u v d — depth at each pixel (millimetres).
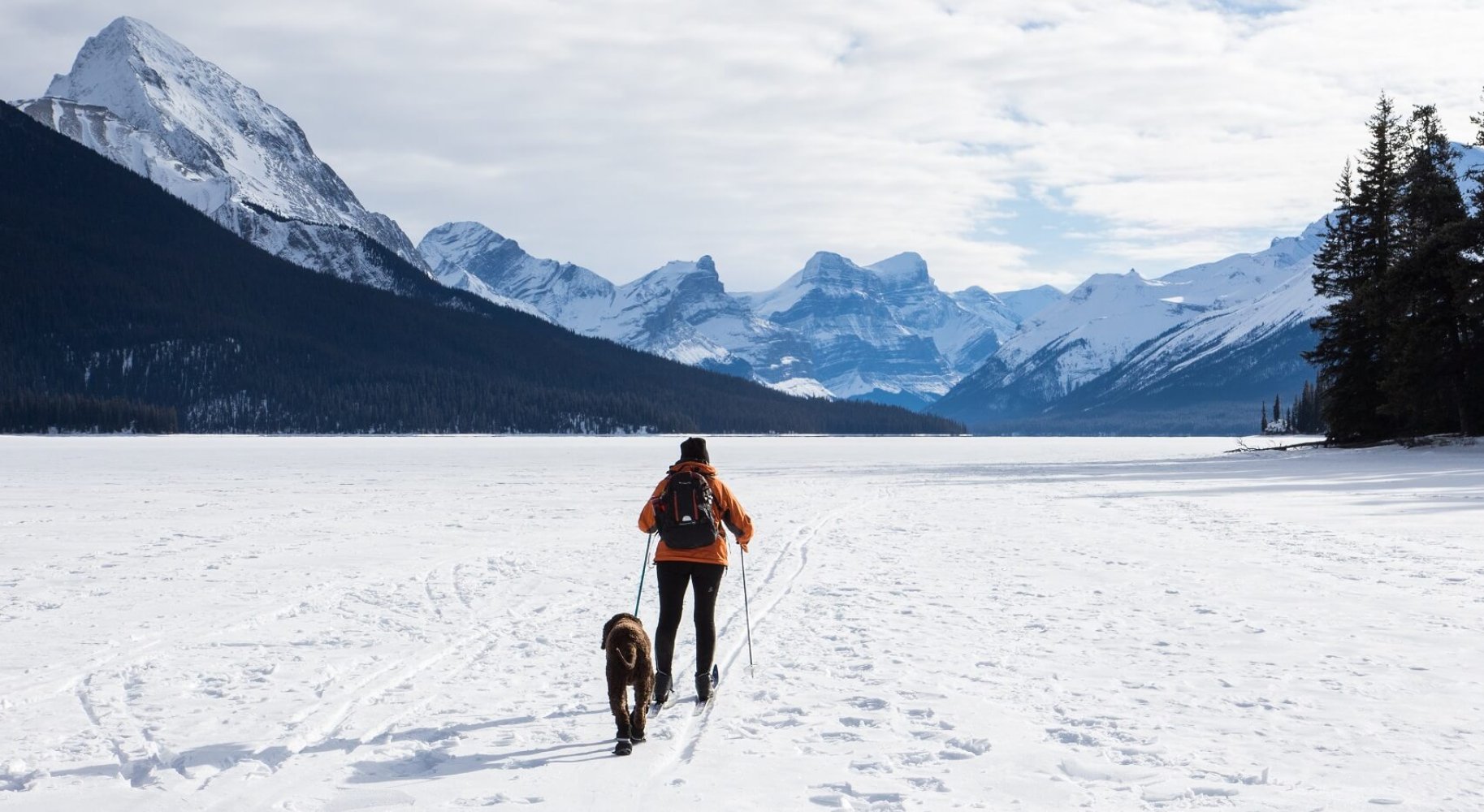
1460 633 9664
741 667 8820
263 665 8914
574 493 34375
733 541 18938
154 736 6773
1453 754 6074
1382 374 56312
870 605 11883
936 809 5305
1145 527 20703
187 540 19391
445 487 37688
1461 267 49031
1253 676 8148
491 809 5395
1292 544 17047
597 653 9445
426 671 8727
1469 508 22922
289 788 5754
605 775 5930
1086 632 10102
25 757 6328
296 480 42688
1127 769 5852
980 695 7672
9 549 17844
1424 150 56406
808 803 5430
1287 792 5473
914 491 34438
